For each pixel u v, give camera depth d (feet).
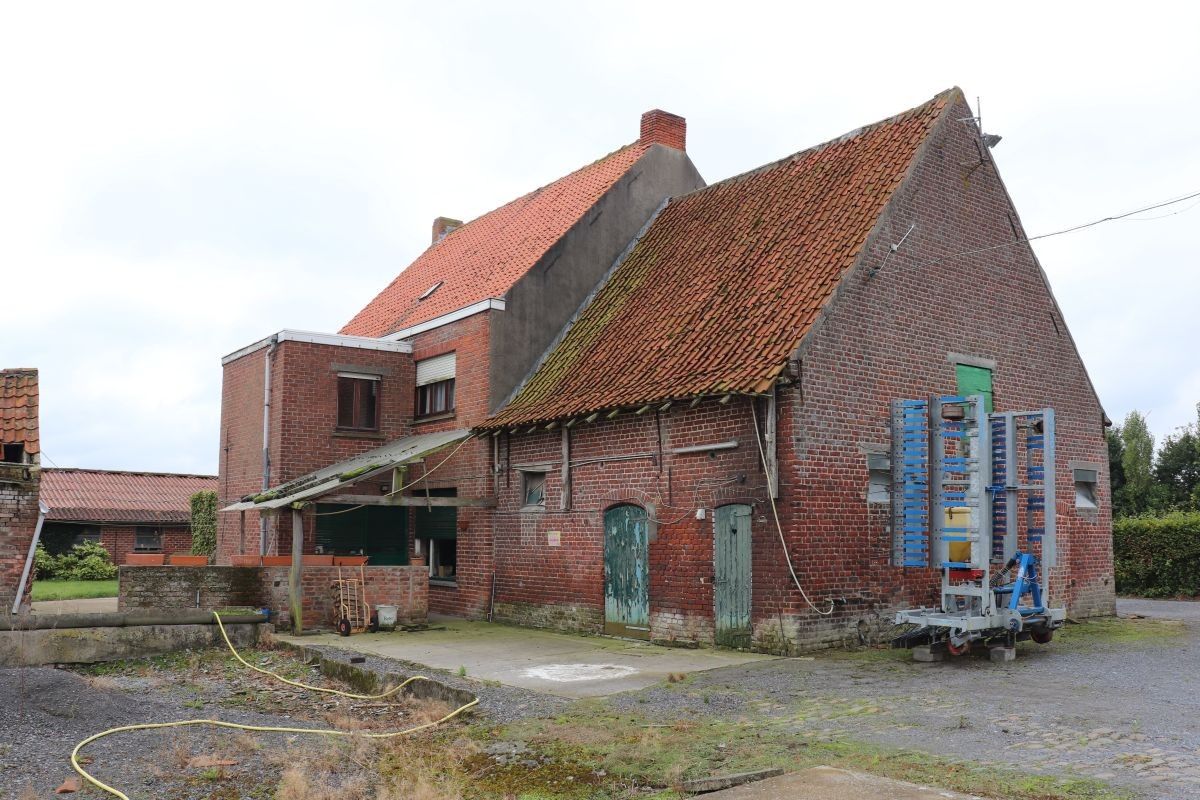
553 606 55.98
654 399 48.06
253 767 27.07
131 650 45.52
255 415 69.21
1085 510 61.21
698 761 25.84
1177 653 43.55
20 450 47.39
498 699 34.76
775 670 39.50
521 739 29.14
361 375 68.90
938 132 53.52
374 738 30.37
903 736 27.37
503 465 60.39
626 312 60.75
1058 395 60.13
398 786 24.79
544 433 57.72
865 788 22.04
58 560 103.50
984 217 55.98
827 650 44.27
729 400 46.50
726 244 58.85
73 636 43.98
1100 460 63.10
